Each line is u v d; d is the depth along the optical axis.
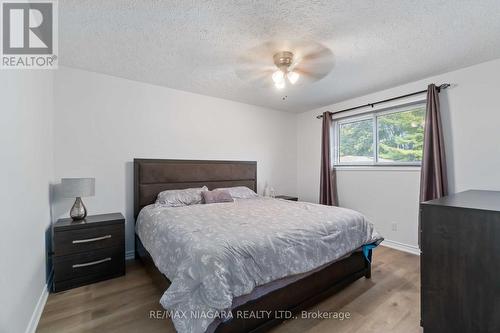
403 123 3.23
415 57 2.37
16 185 1.35
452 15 1.71
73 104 2.61
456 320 1.43
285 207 2.63
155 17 1.73
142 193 2.93
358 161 3.79
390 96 3.26
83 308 1.84
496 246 1.29
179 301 1.31
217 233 1.65
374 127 3.53
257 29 1.88
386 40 2.04
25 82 1.56
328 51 2.23
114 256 2.39
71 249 2.18
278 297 1.62
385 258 2.85
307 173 4.57
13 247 1.28
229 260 1.38
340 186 3.95
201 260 1.36
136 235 2.87
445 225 1.47
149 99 3.10
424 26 1.84
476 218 1.36
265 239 1.61
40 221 1.90
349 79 2.92
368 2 1.57
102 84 2.78
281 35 1.96
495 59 2.42
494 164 2.43
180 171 3.23
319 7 1.62
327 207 2.60
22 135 1.48
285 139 4.58
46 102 2.19
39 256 1.84
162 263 1.78
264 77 2.88
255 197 3.54
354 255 2.24
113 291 2.11
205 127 3.58
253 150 4.13
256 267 1.48
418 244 2.96
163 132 3.21
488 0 1.55
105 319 1.71
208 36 1.99
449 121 2.73
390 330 1.61
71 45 2.13
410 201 3.08
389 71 2.70
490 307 1.31
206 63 2.51
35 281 1.70
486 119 2.48
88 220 2.38
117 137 2.88
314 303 1.85
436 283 1.51
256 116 4.18
